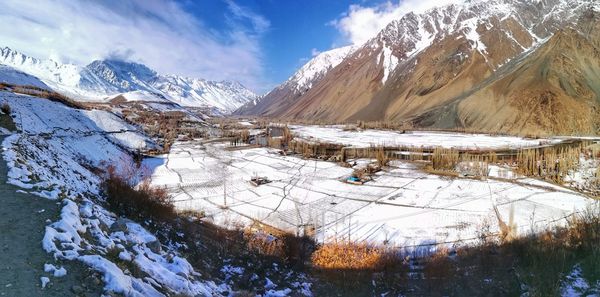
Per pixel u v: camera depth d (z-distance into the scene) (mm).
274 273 21297
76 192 20203
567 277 15805
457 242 35781
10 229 12320
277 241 30547
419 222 43656
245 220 44781
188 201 52000
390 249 32375
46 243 11641
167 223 23469
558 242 20016
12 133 31656
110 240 13969
